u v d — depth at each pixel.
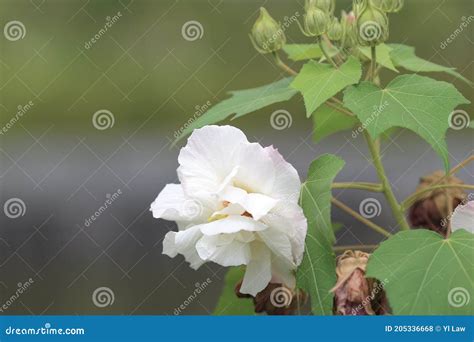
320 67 0.83
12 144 1.57
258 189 0.79
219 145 0.80
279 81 0.90
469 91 0.97
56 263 1.38
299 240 0.79
